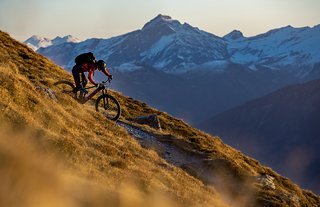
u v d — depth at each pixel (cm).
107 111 3709
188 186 3005
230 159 4519
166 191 2361
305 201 4994
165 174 2880
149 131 4331
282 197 4184
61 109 2817
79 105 3300
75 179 1140
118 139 3191
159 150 3931
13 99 2233
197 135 5569
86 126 2977
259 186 4144
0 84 2270
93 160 2183
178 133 5400
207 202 2828
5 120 1802
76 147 2094
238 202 3675
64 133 2405
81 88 3316
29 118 2030
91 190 839
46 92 3036
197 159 4128
